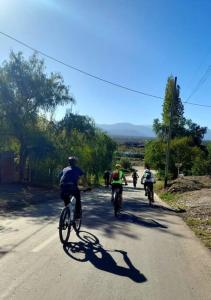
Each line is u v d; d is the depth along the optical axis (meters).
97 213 15.12
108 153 53.62
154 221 13.26
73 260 7.38
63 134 33.81
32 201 18.75
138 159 163.75
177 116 72.12
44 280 6.14
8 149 30.95
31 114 29.28
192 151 62.34
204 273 6.94
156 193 32.56
